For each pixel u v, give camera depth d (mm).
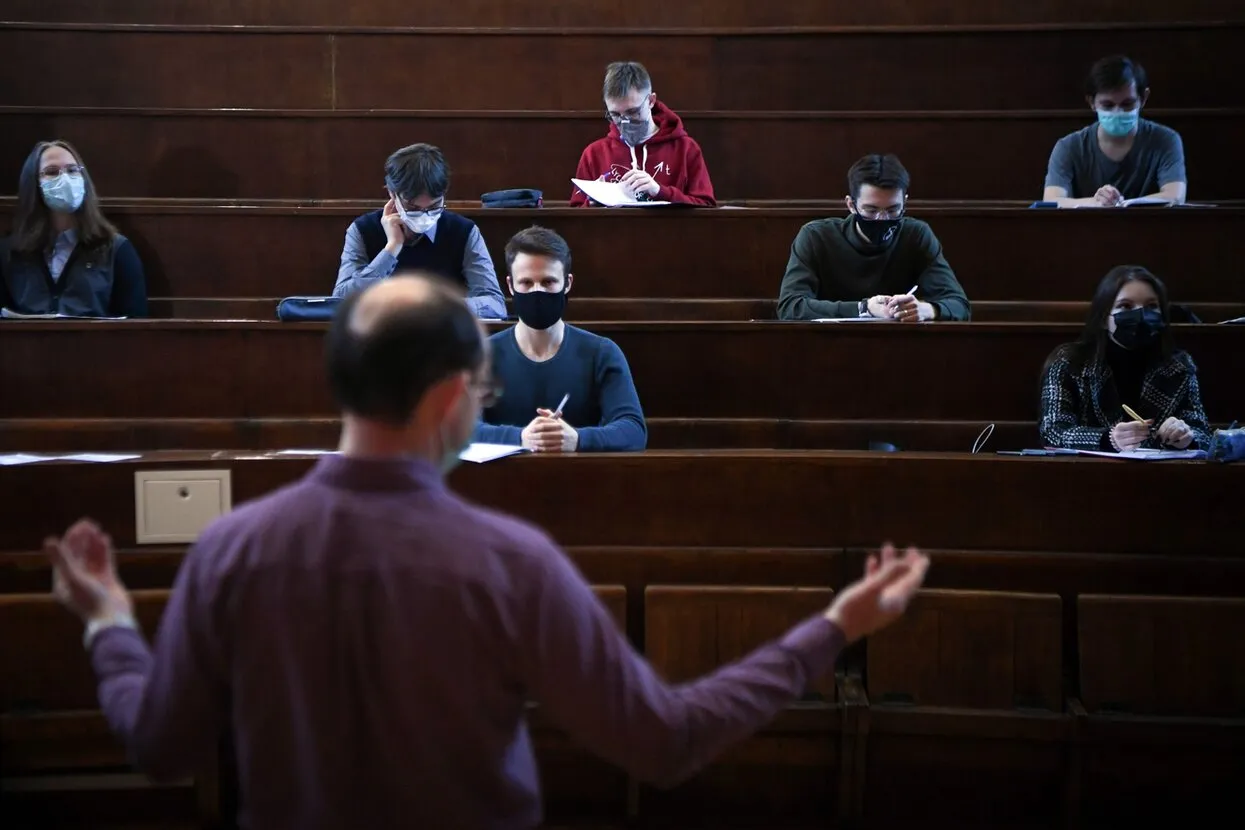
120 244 2945
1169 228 2973
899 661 1917
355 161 3549
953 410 2455
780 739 1940
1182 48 3639
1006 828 1935
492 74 3732
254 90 3691
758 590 1902
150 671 958
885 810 1960
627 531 1956
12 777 1872
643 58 3746
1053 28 3672
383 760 868
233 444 2262
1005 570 1945
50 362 2246
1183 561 1926
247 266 3111
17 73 3617
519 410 2287
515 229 3039
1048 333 2441
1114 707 1867
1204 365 2475
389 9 3791
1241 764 1871
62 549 1035
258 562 894
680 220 3033
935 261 2898
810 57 3732
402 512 901
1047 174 3400
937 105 3721
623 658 913
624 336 2471
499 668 888
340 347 927
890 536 1951
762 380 2463
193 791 1919
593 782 1963
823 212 3029
